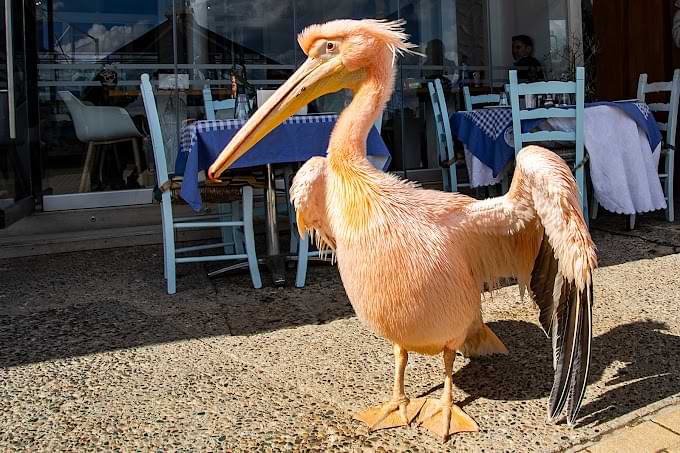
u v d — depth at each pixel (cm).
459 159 527
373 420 213
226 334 305
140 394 241
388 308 195
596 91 722
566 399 199
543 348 274
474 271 206
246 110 403
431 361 263
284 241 500
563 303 197
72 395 241
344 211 197
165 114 631
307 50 215
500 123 459
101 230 522
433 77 731
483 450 195
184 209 539
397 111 695
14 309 351
